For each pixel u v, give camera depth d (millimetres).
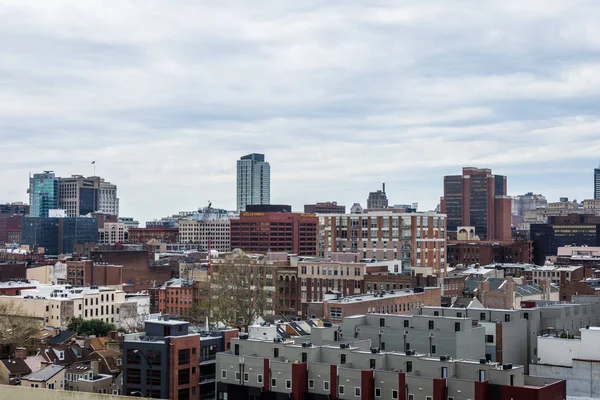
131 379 164000
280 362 153625
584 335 174375
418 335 171125
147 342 162750
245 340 162125
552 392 137000
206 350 169875
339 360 153500
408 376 142500
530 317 189875
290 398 151125
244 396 157000
